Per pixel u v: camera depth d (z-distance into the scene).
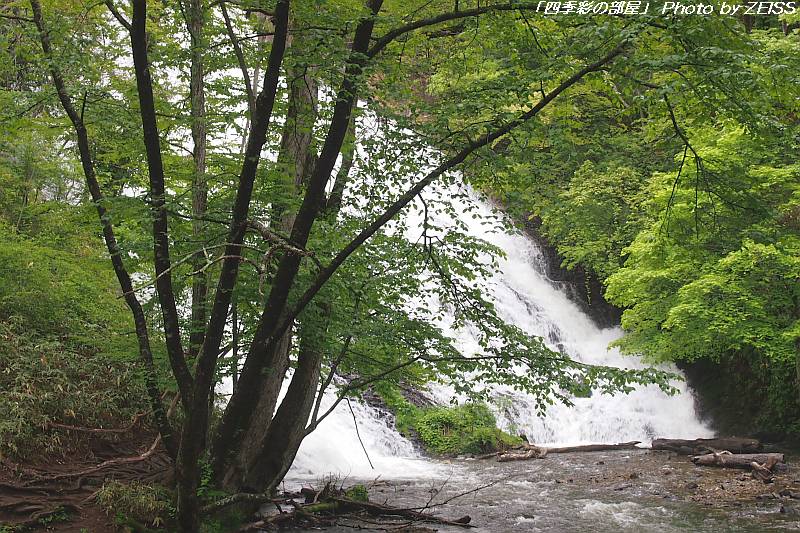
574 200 22.80
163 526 8.20
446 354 9.32
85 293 12.70
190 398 7.31
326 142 7.56
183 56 8.88
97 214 9.20
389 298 9.59
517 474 14.94
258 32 9.67
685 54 6.34
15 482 8.52
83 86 8.03
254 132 6.95
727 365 21.83
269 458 9.71
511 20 7.82
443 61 9.27
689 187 14.04
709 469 15.02
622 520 10.81
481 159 8.08
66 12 8.71
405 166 9.29
